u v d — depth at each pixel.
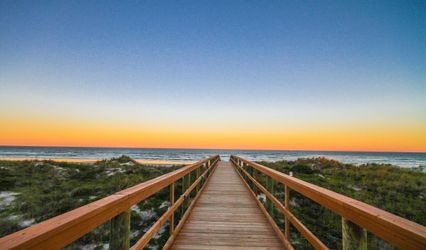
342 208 1.42
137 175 15.09
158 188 2.44
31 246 0.83
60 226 0.96
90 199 9.92
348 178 14.35
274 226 3.83
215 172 12.98
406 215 8.09
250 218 4.55
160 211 8.62
